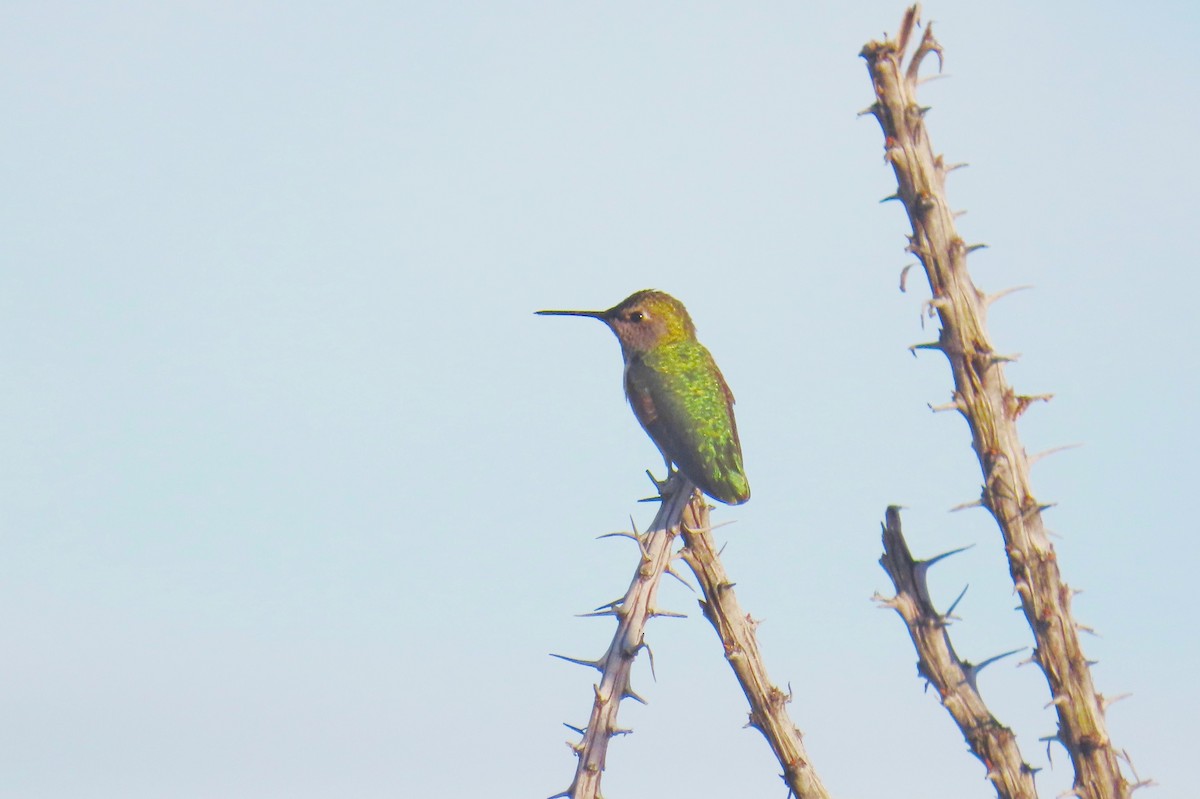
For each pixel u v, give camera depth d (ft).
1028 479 27.04
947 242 27.32
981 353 27.07
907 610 27.78
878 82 27.61
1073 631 26.71
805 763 31.07
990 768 26.91
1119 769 26.30
